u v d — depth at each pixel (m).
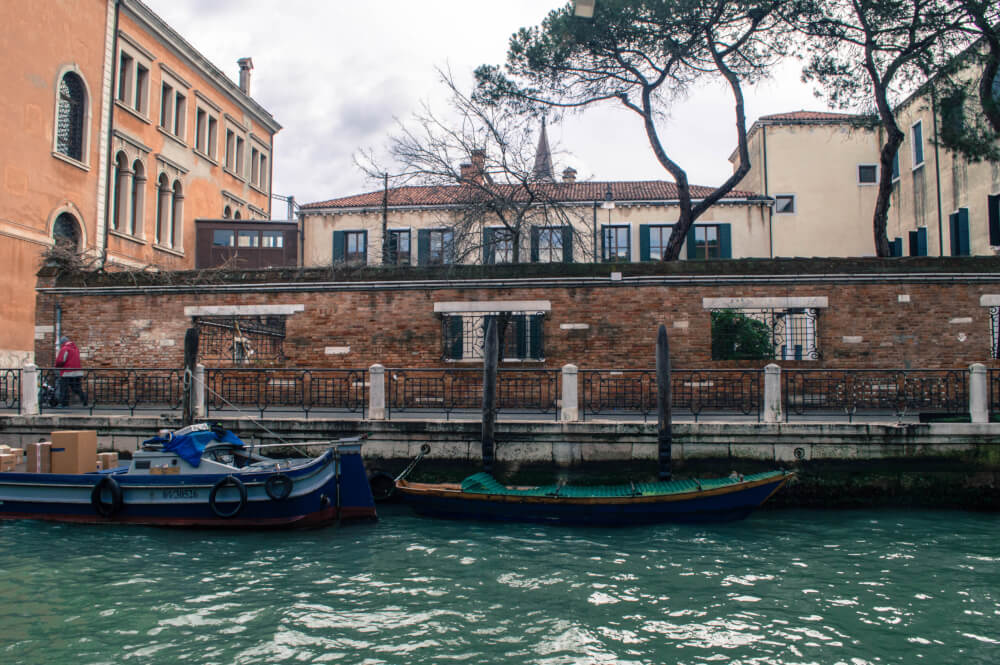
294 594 6.73
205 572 7.41
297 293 14.13
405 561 7.78
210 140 29.03
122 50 23.20
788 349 14.48
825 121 27.20
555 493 9.31
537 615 6.21
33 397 11.54
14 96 18.89
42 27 19.77
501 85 17.19
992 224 20.58
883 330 13.04
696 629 5.92
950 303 13.02
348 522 9.46
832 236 27.06
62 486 9.41
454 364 13.54
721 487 9.05
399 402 13.59
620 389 13.21
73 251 16.61
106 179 22.11
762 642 5.67
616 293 13.44
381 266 14.12
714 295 13.27
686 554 8.02
